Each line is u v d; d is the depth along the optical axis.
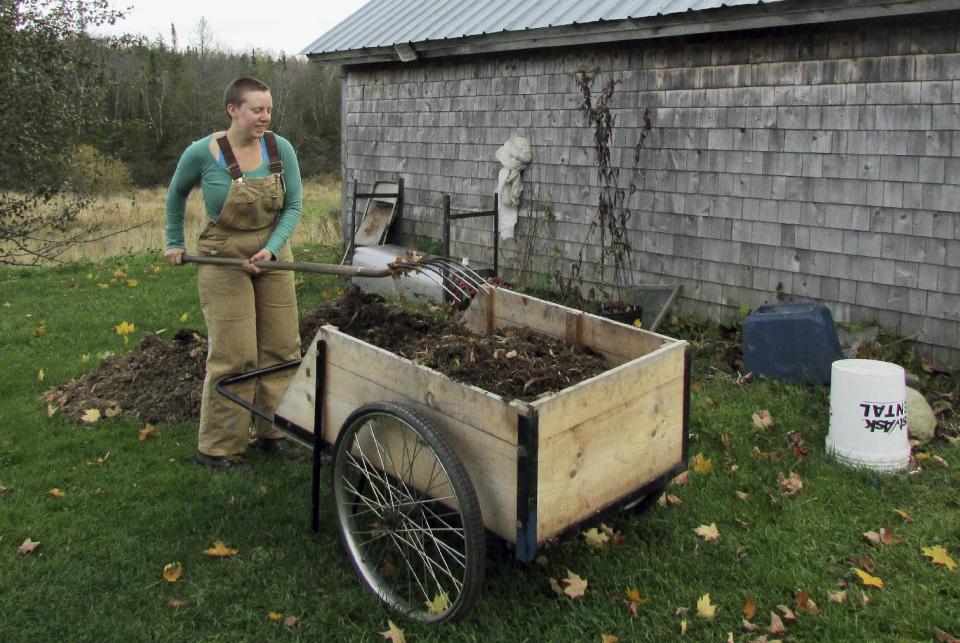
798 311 5.47
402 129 9.83
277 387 4.56
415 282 8.27
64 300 8.98
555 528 2.84
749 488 4.10
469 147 8.95
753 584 3.27
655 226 7.22
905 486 4.04
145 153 33.75
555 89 7.90
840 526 3.69
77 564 3.49
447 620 2.98
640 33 6.67
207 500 4.07
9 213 11.99
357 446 3.36
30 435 4.96
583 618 3.06
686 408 3.40
